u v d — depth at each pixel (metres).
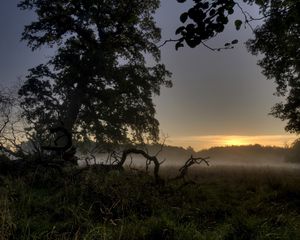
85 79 31.47
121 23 30.84
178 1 4.47
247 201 10.90
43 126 29.17
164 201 9.66
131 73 33.12
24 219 6.74
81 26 31.44
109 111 32.28
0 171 12.10
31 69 31.31
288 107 28.66
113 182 10.05
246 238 6.50
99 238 6.03
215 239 6.38
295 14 5.48
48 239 5.88
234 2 4.59
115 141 32.66
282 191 12.87
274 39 20.70
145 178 11.62
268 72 25.58
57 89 30.98
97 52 31.00
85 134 30.95
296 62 22.73
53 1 31.00
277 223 7.66
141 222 7.24
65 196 9.23
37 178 11.37
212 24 4.63
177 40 4.72
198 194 11.52
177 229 6.59
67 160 13.71
